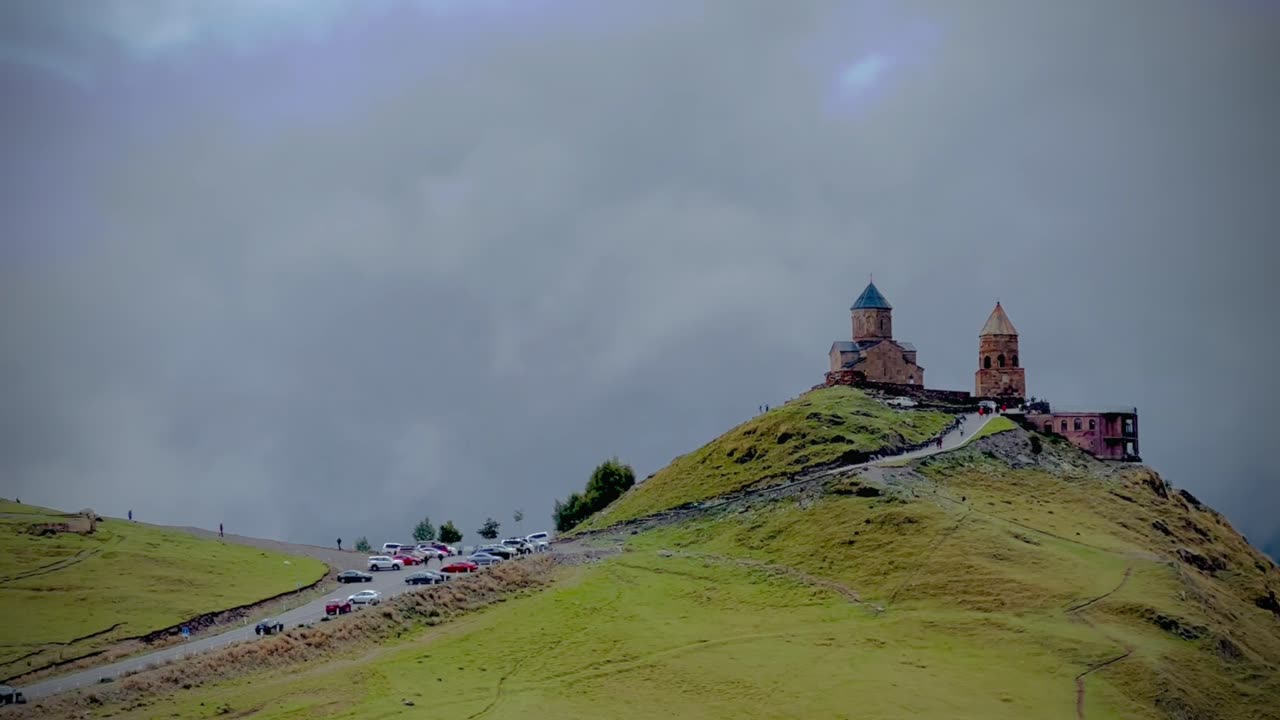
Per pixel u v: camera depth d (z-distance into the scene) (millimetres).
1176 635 137375
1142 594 146125
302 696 112938
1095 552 160500
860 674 126188
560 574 165375
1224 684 131375
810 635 137750
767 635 138000
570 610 146000
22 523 162375
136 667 116625
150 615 133125
